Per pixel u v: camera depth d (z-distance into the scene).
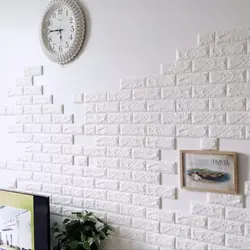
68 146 2.17
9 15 2.39
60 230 2.17
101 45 2.01
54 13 2.15
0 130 2.45
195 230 1.74
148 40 1.85
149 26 1.84
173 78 1.78
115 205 1.99
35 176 2.32
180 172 1.77
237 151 1.63
